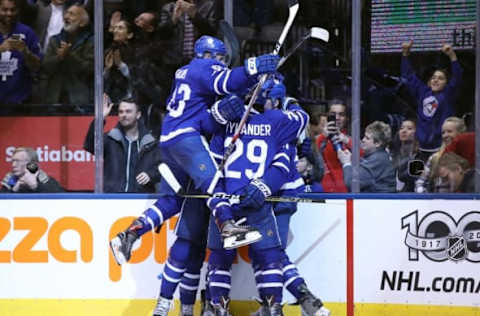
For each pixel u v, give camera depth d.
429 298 18.72
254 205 16.64
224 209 16.56
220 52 17.69
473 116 19.12
